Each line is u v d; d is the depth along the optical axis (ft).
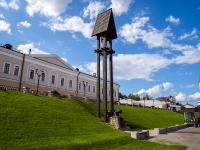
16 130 43.24
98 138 48.01
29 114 55.47
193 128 107.86
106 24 82.07
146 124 100.07
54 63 156.25
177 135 70.38
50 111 64.13
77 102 91.97
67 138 45.14
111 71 83.87
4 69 119.14
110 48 84.94
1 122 45.06
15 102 62.23
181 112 205.26
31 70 136.15
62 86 159.53
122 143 47.47
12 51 124.26
